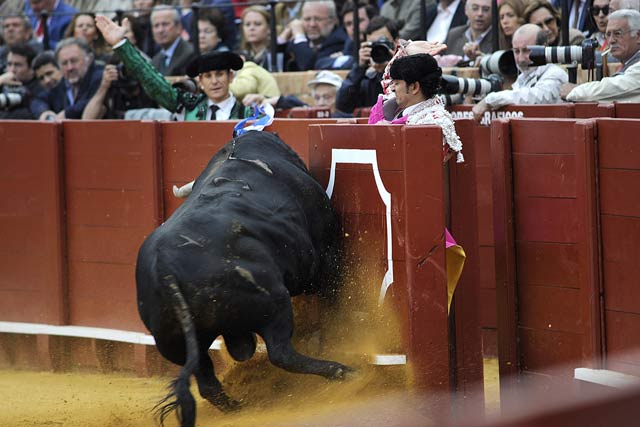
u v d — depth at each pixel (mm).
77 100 24094
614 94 14492
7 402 13523
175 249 9383
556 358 11703
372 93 19016
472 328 12039
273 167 10742
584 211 10852
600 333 10844
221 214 9750
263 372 11578
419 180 10766
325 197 11266
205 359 10641
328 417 10547
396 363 10938
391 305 11164
